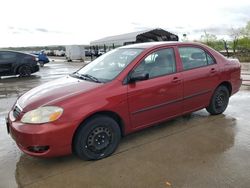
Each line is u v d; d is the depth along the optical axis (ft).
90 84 12.39
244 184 9.72
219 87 17.01
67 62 94.32
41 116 10.70
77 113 11.01
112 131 12.21
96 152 11.88
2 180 10.70
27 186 10.23
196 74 15.24
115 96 12.03
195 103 15.56
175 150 12.66
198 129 15.24
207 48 16.52
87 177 10.66
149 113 13.38
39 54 70.03
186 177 10.32
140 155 12.30
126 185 10.00
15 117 11.64
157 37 83.41
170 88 13.97
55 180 10.55
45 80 39.91
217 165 11.12
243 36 94.22
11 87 33.53
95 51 110.93
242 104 20.47
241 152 12.25
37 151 10.85
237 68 18.02
